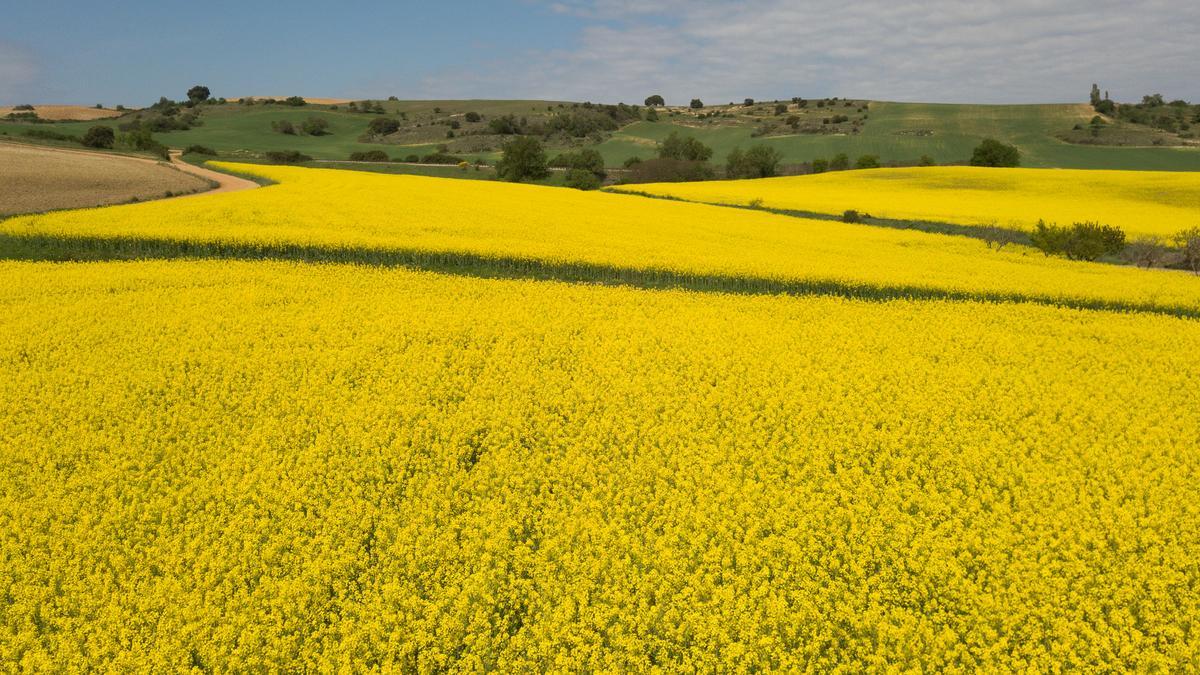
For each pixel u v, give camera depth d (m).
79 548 8.70
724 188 66.44
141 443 11.36
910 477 10.74
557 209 41.47
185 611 7.64
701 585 8.03
